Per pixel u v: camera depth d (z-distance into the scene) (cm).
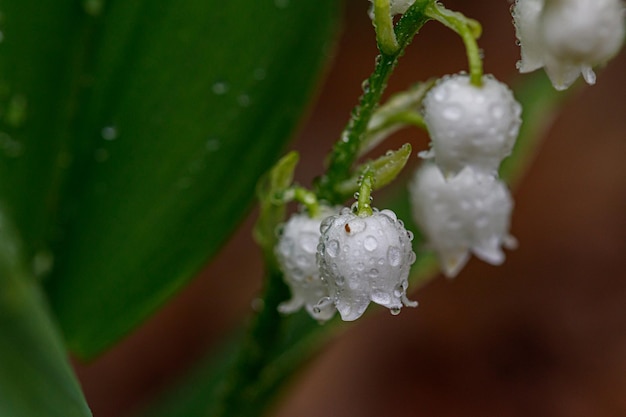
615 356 33
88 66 21
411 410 32
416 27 19
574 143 39
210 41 21
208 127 21
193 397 24
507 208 21
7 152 21
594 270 35
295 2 21
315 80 22
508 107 19
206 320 33
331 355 33
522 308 35
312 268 19
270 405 22
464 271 36
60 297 22
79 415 17
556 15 18
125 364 32
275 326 21
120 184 21
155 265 22
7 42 21
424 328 34
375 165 19
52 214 21
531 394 33
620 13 18
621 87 40
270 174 20
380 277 19
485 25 41
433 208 21
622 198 37
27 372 17
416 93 20
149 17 21
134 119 21
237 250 35
